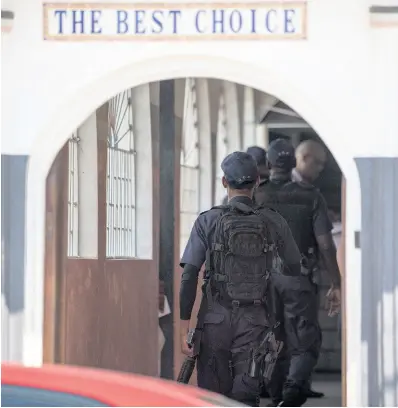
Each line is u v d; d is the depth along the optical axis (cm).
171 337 4056
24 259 2973
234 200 2528
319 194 3441
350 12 2917
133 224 3962
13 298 2978
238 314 2430
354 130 2925
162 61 2973
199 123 5559
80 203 3466
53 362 3045
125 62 2966
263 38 2942
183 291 2455
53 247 3039
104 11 2962
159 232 4031
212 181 5628
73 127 3020
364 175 2920
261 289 2444
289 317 3403
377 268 2920
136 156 3969
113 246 3788
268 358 2448
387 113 2916
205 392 1234
